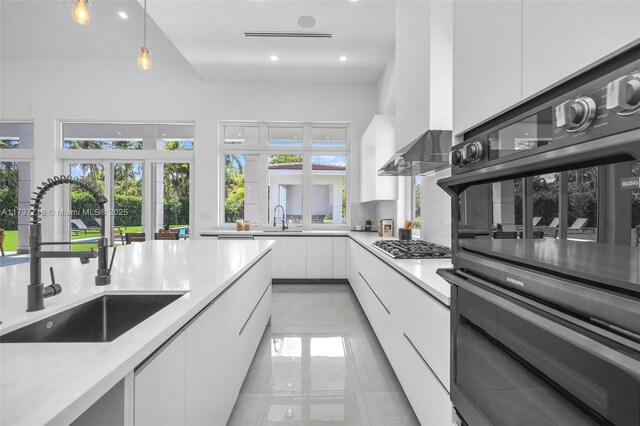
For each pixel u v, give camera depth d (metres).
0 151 5.31
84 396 0.57
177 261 2.05
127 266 1.87
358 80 5.30
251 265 2.13
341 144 5.67
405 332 1.80
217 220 5.37
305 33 3.87
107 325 1.28
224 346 1.53
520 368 0.75
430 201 2.92
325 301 4.05
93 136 5.50
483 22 0.99
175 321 0.93
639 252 0.46
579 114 0.53
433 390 1.37
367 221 5.27
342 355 2.53
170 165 5.54
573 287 0.58
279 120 5.44
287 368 2.32
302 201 5.68
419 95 2.08
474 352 0.97
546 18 0.70
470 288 0.92
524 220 0.75
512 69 0.83
